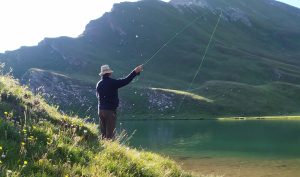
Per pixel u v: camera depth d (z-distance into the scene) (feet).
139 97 642.22
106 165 28.58
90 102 639.76
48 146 27.48
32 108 35.53
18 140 26.66
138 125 457.27
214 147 227.61
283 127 372.79
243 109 597.52
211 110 594.24
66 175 24.12
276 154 187.32
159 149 221.66
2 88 36.19
